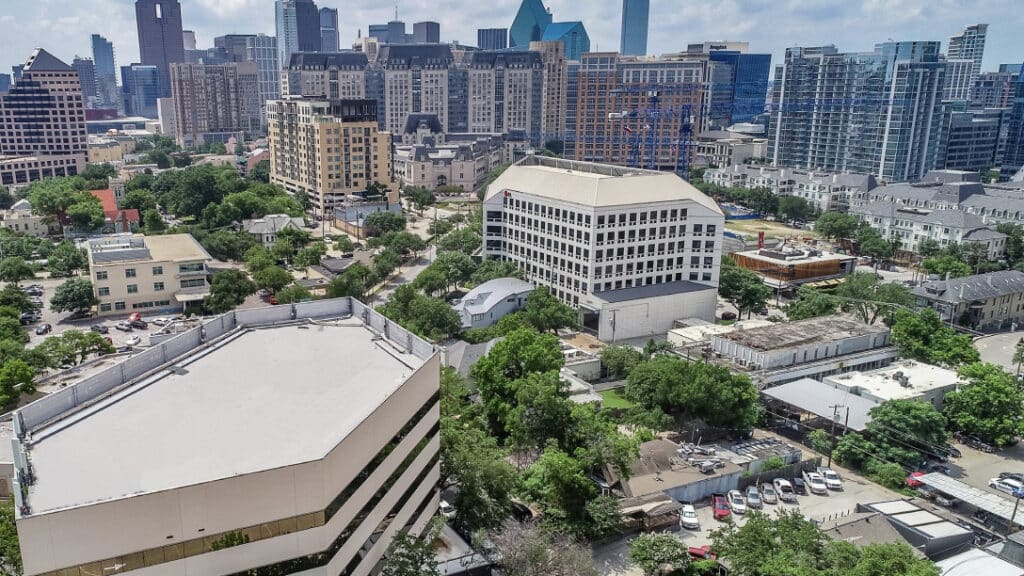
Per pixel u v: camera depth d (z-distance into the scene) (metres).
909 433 115.12
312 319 88.81
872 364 151.62
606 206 177.75
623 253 183.62
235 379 71.12
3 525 69.12
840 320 165.38
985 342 181.38
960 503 106.44
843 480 113.44
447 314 162.12
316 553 57.25
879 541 91.12
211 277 191.50
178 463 55.47
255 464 55.50
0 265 196.38
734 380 124.12
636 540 86.12
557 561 79.94
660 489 103.19
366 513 63.34
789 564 75.75
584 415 108.06
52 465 54.97
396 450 67.44
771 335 152.75
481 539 81.38
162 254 190.38
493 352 121.50
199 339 80.00
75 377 125.62
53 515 46.62
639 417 121.69
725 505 102.88
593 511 92.81
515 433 108.88
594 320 187.12
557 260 191.88
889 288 180.50
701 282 192.25
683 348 150.00
